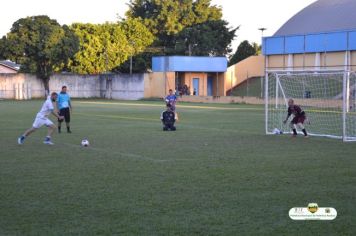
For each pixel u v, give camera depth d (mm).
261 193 9805
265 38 62938
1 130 22922
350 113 34875
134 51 73688
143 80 63656
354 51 54500
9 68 68375
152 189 10172
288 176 11586
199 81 65125
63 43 63938
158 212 8430
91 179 11227
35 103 52500
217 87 65562
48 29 63250
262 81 58344
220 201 9164
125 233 7324
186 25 81062
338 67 56031
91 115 33969
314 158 14484
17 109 40719
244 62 66125
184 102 57531
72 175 11719
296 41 59719
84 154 15242
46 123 17703
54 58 64000
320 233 7328
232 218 8070
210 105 49906
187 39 78312
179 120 29969
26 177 11477
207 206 8812
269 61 63344
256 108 43656
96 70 70875
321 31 62562
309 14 67375
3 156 14805
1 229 7527
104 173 11977
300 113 20922
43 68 65000
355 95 36531
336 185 10578
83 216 8195
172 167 12828
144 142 18438
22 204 8969
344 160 14109
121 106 46750
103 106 46688
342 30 57781
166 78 62375
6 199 9336
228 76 65250
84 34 70000
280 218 8070
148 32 75688
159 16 79625
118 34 71688
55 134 21281
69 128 22828
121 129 23734
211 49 77375
